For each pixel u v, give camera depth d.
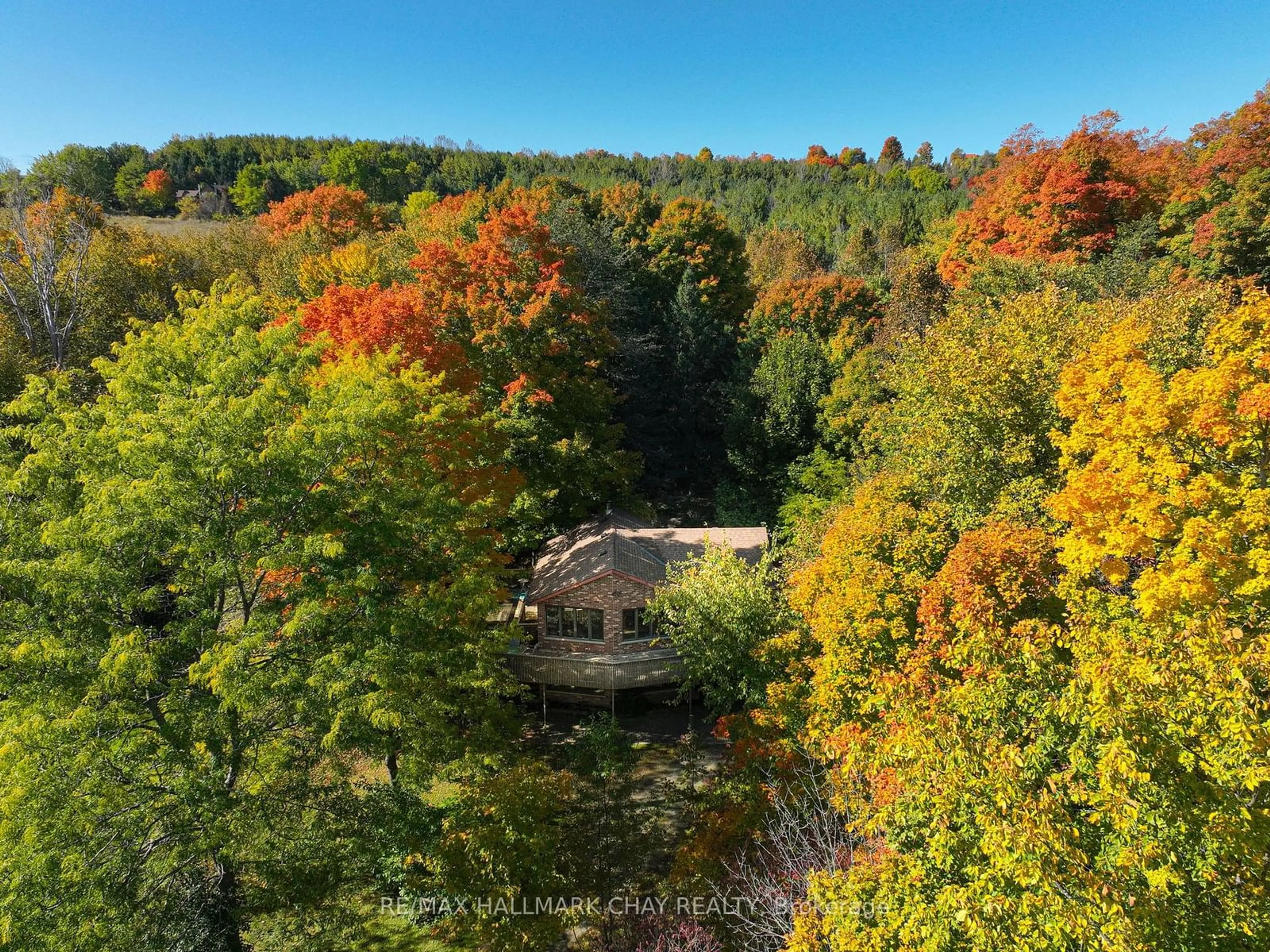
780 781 15.60
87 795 12.70
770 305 52.50
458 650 18.50
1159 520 11.89
